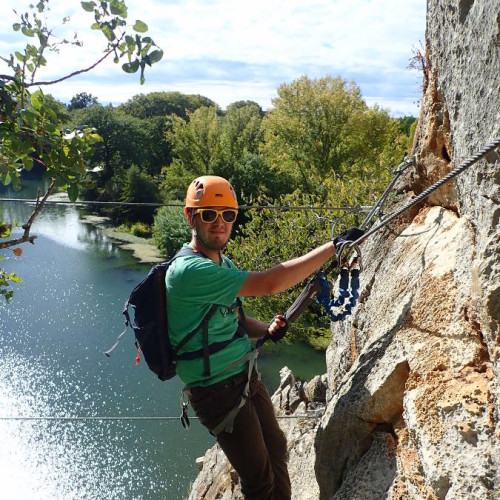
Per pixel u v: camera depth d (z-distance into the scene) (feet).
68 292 114.01
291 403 25.62
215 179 10.00
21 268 128.47
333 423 12.54
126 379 82.84
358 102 135.74
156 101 343.05
